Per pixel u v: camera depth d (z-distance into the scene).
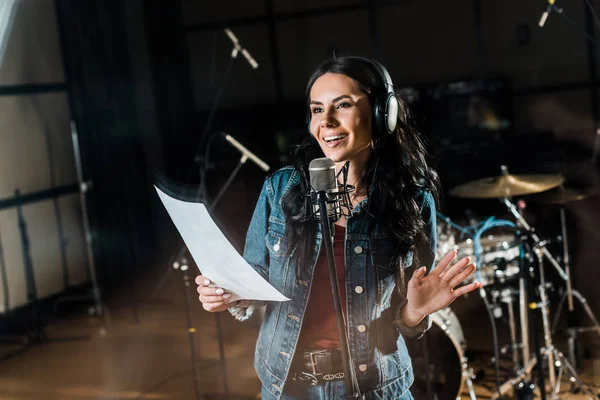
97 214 5.69
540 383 2.79
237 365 4.27
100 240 5.72
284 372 1.60
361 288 1.58
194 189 5.96
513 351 3.58
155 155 5.99
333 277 1.37
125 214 5.79
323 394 1.58
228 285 1.52
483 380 3.76
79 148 5.63
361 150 1.57
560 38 5.47
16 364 4.74
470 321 4.43
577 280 4.92
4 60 5.29
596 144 5.31
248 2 6.00
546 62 5.52
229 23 6.05
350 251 1.58
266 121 6.02
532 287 2.82
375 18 5.79
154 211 5.99
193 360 3.54
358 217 1.58
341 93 1.50
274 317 1.63
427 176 1.68
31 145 5.49
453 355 3.36
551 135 5.50
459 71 5.70
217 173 5.89
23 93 5.41
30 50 5.46
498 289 3.44
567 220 5.15
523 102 5.60
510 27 5.56
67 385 4.27
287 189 1.61
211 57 6.12
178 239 5.90
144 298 5.77
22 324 5.34
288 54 5.99
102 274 5.76
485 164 5.41
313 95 1.53
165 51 6.01
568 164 5.43
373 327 1.59
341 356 1.47
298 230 1.57
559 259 4.95
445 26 5.68
